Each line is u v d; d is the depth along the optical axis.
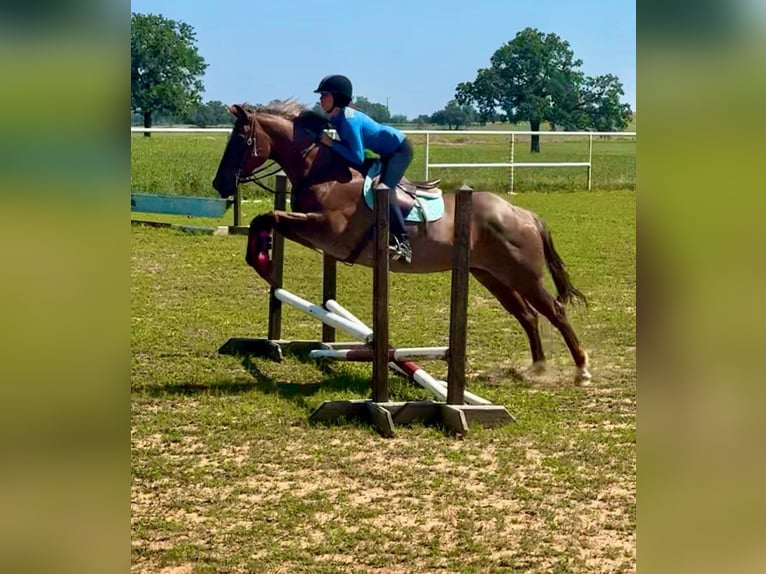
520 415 6.66
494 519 4.66
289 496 4.96
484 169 31.58
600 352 8.85
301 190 7.19
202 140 45.28
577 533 4.50
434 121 71.69
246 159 7.14
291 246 15.93
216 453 5.70
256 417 6.46
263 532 4.46
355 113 7.04
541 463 5.60
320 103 7.07
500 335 9.50
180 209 16.55
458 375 6.32
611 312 10.64
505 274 7.40
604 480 5.27
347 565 4.09
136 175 22.92
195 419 6.38
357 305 10.89
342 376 7.65
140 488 5.06
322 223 7.09
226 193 7.27
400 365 7.09
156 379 7.45
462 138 58.09
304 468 5.46
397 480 5.26
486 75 68.69
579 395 7.34
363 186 7.14
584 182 27.67
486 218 7.23
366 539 4.38
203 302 10.80
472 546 4.30
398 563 4.12
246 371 7.83
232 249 14.88
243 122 7.12
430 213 7.20
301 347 8.38
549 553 4.25
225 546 4.28
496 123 74.38
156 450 5.70
